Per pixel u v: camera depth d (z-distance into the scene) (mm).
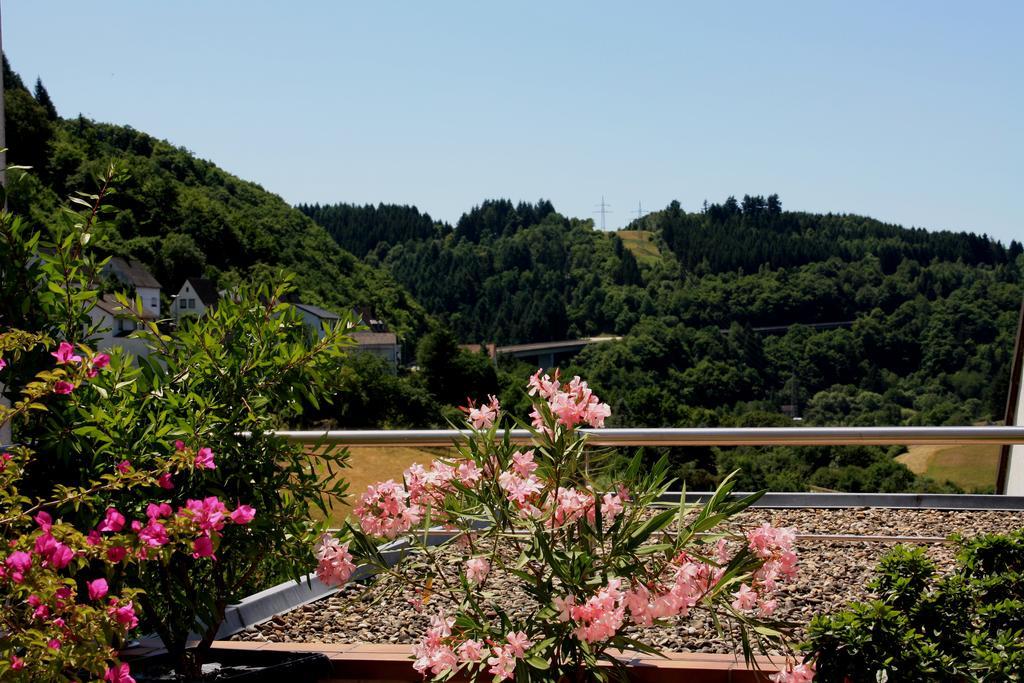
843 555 3930
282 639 2898
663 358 63656
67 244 2299
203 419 2232
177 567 2195
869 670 1973
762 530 1862
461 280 109188
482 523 2705
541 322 96250
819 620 2062
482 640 1952
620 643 1875
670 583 1937
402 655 2438
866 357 60750
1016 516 4715
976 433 3602
